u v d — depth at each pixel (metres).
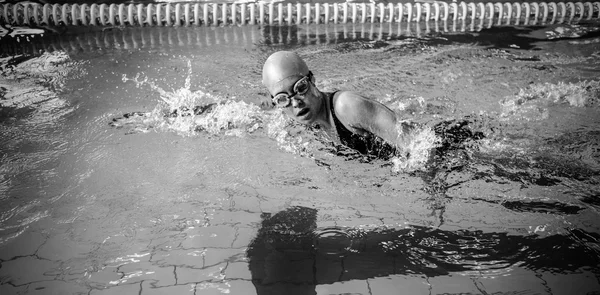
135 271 2.09
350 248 2.19
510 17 5.46
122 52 4.62
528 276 2.00
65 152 2.98
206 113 3.38
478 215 2.37
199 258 2.15
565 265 2.05
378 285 1.98
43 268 2.12
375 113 2.63
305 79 2.58
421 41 4.74
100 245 2.25
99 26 5.43
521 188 2.54
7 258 2.18
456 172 2.66
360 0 5.59
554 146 2.85
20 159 2.91
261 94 3.61
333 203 2.50
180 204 2.52
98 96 3.68
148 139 3.10
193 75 4.00
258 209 2.47
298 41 4.83
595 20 5.34
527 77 3.77
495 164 2.71
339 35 4.99
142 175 2.76
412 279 2.01
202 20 5.43
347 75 3.88
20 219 2.42
